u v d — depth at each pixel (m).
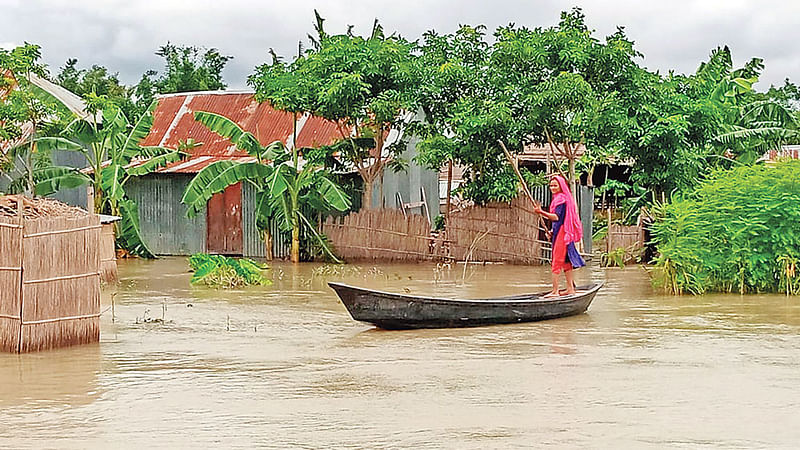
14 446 6.70
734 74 26.69
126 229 25.42
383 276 20.30
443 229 24.70
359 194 25.41
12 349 10.37
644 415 7.45
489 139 22.17
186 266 23.08
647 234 23.67
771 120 26.34
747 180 17.03
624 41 21.80
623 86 21.95
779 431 6.94
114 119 24.08
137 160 26.88
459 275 20.56
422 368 9.55
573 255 13.90
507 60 22.06
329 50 23.16
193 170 26.06
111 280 19.14
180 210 27.00
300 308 14.77
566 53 21.44
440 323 12.34
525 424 7.16
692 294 16.58
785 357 10.18
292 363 9.91
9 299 10.36
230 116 28.12
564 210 13.86
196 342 11.38
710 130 22.56
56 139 23.59
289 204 23.92
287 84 23.14
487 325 12.60
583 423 7.18
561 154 23.59
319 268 22.23
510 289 17.81
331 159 23.94
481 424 7.16
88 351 10.62
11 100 24.14
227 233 26.66
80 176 24.31
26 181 23.89
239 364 9.87
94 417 7.54
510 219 23.41
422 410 7.65
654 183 22.28
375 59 22.88
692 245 16.75
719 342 11.24
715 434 6.85
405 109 22.81
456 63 22.80
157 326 12.80
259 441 6.75
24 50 23.88
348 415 7.50
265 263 23.64
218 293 16.98
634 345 11.02
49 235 10.46
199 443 6.73
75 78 46.78
